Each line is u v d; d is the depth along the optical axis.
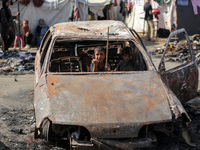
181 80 4.63
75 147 3.12
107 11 16.28
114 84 3.65
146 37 16.62
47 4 14.02
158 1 16.16
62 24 5.07
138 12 17.88
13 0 13.17
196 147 3.84
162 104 3.38
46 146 3.81
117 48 5.23
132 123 3.11
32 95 6.23
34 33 13.98
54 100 3.32
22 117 4.93
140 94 3.48
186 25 16.34
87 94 3.42
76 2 14.34
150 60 4.31
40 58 4.70
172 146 3.85
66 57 4.72
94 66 4.32
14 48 12.84
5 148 3.75
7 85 7.08
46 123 3.30
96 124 3.07
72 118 3.12
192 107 5.41
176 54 11.38
